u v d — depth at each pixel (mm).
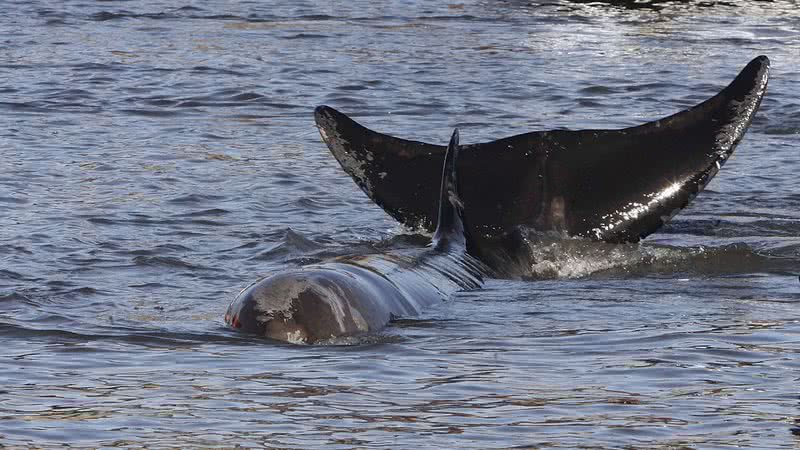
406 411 25344
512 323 32781
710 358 29438
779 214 49219
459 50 101062
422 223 41812
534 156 42250
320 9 127250
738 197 52281
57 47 98938
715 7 127438
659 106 77250
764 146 63719
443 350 29906
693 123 42000
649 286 37844
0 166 55781
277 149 62312
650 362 29094
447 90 82312
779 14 123188
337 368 28250
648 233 41156
